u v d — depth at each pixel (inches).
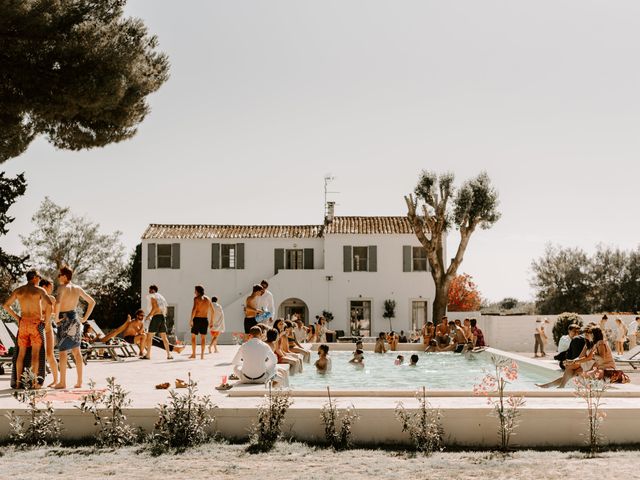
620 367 746.8
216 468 260.7
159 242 1557.6
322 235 1572.3
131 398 365.4
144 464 267.1
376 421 319.9
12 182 996.6
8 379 481.4
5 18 608.4
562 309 1998.0
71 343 426.3
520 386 546.0
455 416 321.1
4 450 294.2
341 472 254.2
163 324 700.0
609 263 1995.6
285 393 333.1
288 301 1569.9
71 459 276.1
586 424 319.6
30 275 414.3
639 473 249.3
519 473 251.9
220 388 419.2
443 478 244.7
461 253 1428.4
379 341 960.3
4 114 676.1
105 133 727.1
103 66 654.5
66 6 653.3
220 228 1612.9
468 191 1412.4
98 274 2046.0
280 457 280.5
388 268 1533.0
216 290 1551.4
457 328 959.0
